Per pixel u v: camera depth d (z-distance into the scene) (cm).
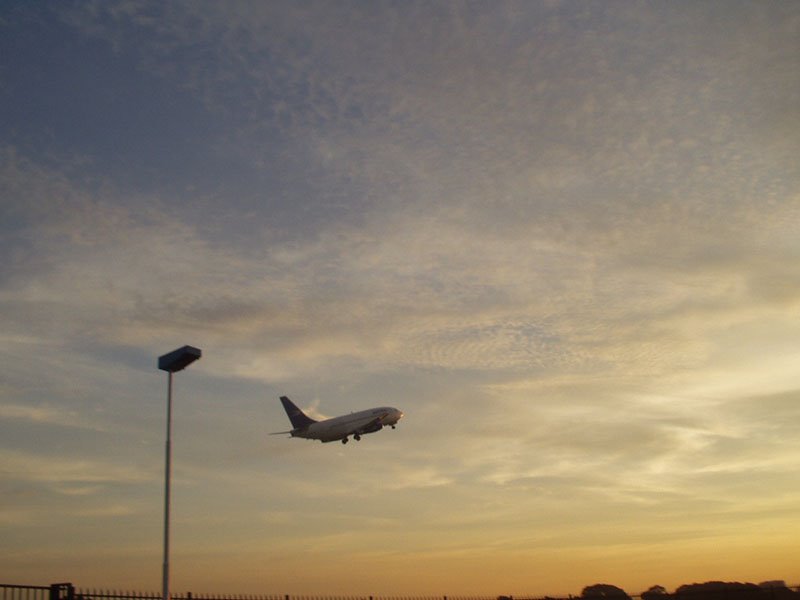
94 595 3262
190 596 3372
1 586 3056
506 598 4053
